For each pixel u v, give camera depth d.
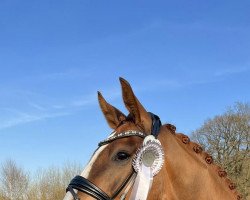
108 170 3.81
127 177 3.82
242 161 29.80
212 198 4.21
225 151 30.45
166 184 4.02
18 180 23.27
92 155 3.99
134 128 4.04
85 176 3.79
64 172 22.94
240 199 4.43
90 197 3.69
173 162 4.09
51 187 22.67
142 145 3.91
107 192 3.73
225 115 30.86
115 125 4.26
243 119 30.52
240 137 30.17
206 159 4.39
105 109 4.31
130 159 3.88
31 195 22.53
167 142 4.12
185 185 4.11
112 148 3.92
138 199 3.76
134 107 4.05
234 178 29.20
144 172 3.84
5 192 23.03
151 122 4.12
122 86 4.05
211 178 4.27
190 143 4.38
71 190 3.74
